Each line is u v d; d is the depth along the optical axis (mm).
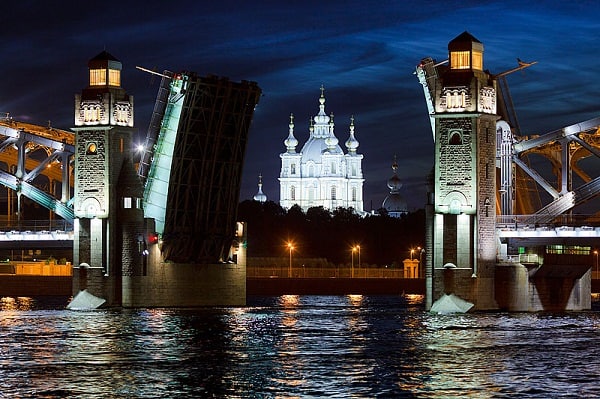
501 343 96000
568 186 128625
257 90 129000
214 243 135500
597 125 127625
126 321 113875
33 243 139250
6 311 127562
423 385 75875
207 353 89875
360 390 74250
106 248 130875
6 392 73375
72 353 89312
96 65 131875
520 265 126500
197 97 124688
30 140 139750
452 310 123375
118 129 131125
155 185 129750
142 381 77000
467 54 124312
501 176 130625
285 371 81062
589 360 86438
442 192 123688
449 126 123625
